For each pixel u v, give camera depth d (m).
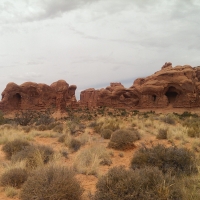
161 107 70.81
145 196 4.13
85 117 44.97
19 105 71.94
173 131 15.03
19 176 6.18
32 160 7.64
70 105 77.19
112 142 11.45
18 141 10.34
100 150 9.77
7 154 9.85
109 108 77.25
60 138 13.98
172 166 6.61
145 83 75.25
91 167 7.40
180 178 5.80
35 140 14.40
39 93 75.62
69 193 4.50
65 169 5.17
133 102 78.06
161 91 71.62
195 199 4.30
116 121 23.78
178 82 69.31
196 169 6.35
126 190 4.29
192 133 14.30
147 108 72.50
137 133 13.75
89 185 6.10
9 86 70.25
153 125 20.92
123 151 10.94
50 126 22.89
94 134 17.12
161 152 7.10
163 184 4.41
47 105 77.19
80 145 12.27
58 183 4.50
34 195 4.41
